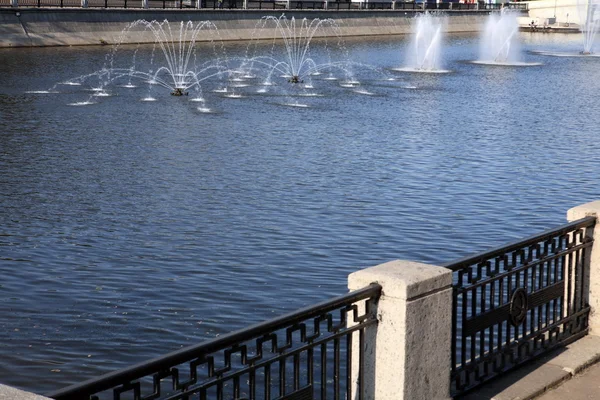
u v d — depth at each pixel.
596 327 10.02
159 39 79.94
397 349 7.20
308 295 18.56
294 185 28.75
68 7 74.12
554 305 9.62
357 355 7.30
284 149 35.34
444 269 7.56
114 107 46.22
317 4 102.00
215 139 37.50
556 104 50.72
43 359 15.27
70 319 17.00
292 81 59.31
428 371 7.48
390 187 28.56
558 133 40.34
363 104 49.50
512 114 46.44
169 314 17.33
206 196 27.08
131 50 73.00
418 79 63.00
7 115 42.47
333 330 6.97
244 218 24.48
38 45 70.94
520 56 83.94
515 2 131.25
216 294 18.47
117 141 36.62
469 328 8.27
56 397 5.12
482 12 120.81
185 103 48.47
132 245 21.83
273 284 19.14
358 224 23.97
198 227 23.52
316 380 13.98
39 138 36.94
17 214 24.66
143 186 28.41
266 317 17.36
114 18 76.88
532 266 9.09
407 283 7.12
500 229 23.84
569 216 9.95
